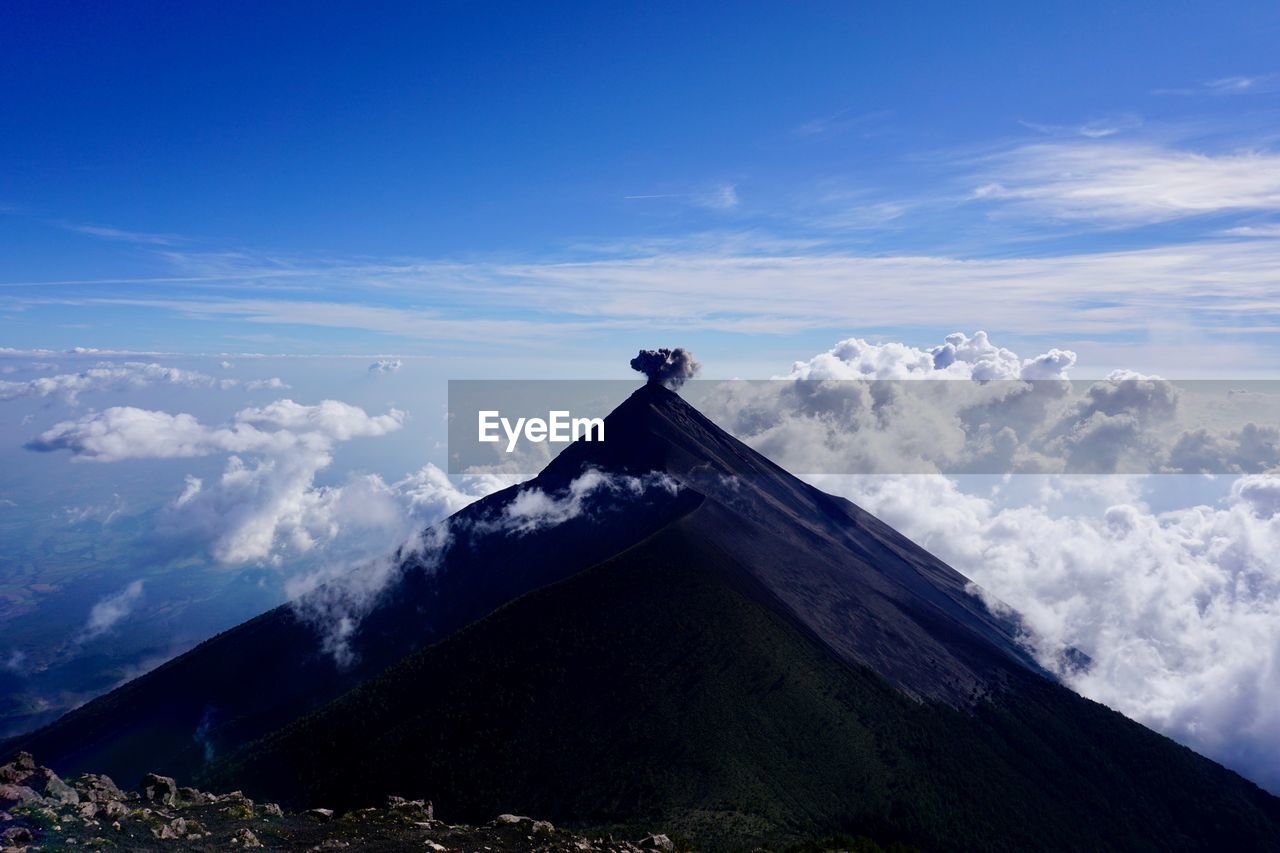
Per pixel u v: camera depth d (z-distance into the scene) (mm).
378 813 46000
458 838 42406
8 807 37594
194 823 40062
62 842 34812
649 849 46906
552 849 42406
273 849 38500
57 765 157500
